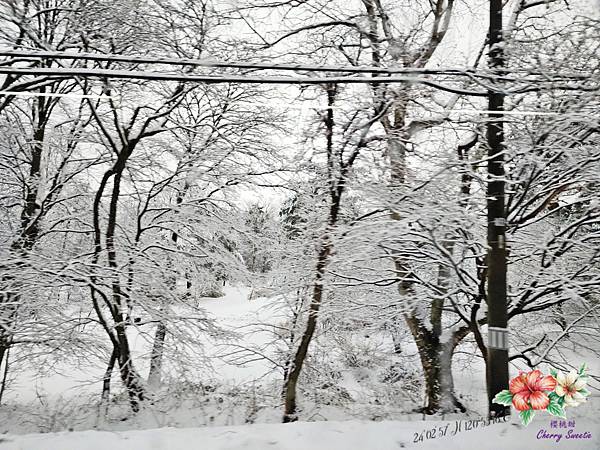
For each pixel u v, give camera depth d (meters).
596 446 5.84
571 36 7.63
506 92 6.51
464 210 8.51
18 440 6.06
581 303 10.09
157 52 9.73
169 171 13.47
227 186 13.73
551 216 10.91
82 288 11.43
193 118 13.16
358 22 10.16
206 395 11.72
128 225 13.59
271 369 13.20
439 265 10.58
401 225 8.48
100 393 11.70
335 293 11.59
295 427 6.54
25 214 11.51
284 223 13.18
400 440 6.14
